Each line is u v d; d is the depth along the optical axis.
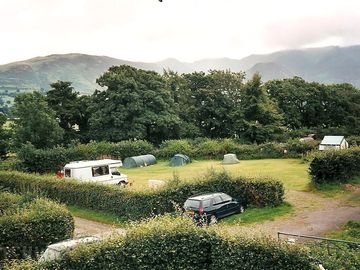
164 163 55.94
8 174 38.06
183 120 85.25
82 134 80.75
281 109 90.00
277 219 23.27
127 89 72.38
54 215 19.73
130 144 58.88
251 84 77.19
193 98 89.56
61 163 52.94
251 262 12.77
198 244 14.08
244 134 74.12
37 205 21.20
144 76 78.50
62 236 19.67
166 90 78.56
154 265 14.07
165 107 75.50
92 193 29.16
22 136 61.06
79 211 29.38
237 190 26.75
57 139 63.75
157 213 24.72
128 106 72.00
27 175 36.66
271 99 90.62
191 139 76.75
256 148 55.44
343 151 31.64
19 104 62.84
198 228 14.41
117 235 14.60
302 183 33.03
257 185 26.22
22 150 51.22
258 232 14.02
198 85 91.62
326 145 50.62
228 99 86.19
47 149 54.06
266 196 25.98
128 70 79.56
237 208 25.14
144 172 48.44
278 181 26.16
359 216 22.25
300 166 43.50
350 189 28.95
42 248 18.98
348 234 19.02
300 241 18.69
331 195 28.12
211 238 13.99
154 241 14.07
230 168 45.78
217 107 85.62
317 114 98.25
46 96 80.38
